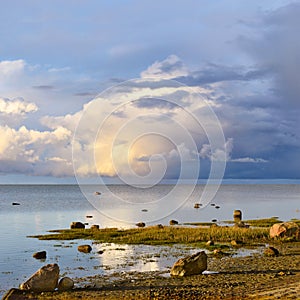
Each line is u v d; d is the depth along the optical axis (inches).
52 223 2989.7
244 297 877.2
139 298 920.3
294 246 1686.8
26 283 1007.0
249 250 1592.0
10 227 2704.2
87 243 1867.6
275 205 4884.4
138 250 1628.9
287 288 930.7
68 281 1033.5
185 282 1062.4
